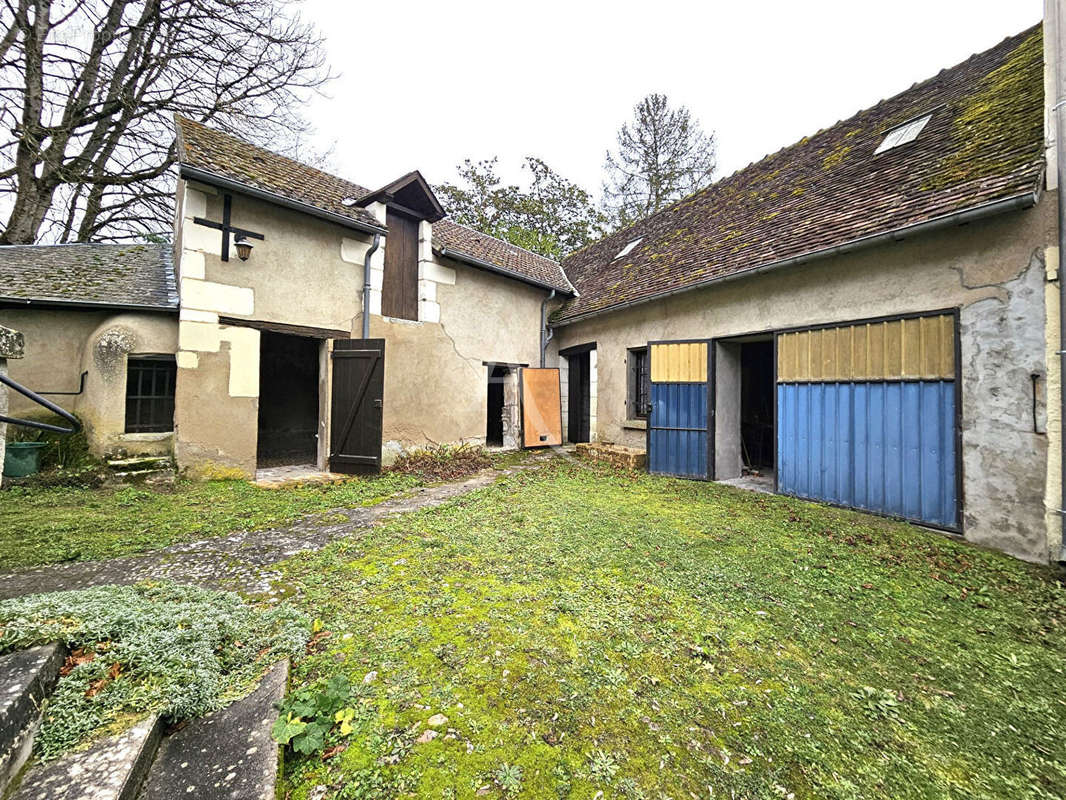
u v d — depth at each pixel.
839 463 5.63
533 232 21.33
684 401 7.72
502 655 2.39
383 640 2.50
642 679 2.24
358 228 7.65
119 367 6.20
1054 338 3.90
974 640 2.70
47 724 1.59
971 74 6.62
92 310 6.38
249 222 6.71
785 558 3.90
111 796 1.34
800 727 1.96
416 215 8.73
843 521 4.99
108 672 1.89
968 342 4.47
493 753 1.75
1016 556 4.08
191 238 6.18
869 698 2.17
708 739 1.87
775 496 6.25
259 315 6.80
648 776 1.68
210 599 2.81
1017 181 3.98
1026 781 1.71
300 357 11.09
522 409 10.71
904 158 5.96
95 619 2.18
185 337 6.14
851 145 7.58
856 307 5.46
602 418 10.04
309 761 1.70
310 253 7.36
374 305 8.09
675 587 3.29
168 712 1.76
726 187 10.41
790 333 6.24
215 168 6.17
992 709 2.11
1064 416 3.82
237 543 4.05
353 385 7.51
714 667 2.37
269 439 10.53
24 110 10.08
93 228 12.02
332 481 6.96
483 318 10.05
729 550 4.07
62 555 3.55
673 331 8.18
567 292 11.75
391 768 1.67
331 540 4.18
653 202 22.62
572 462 9.18
